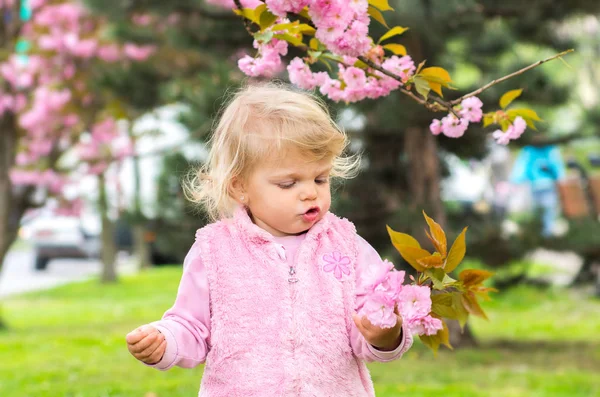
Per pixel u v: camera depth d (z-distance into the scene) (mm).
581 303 11922
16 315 12609
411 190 8445
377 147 8773
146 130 11547
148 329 2133
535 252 8633
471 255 8477
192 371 7156
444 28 7145
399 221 7824
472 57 8406
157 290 15461
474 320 10820
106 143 11875
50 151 11992
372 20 6559
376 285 1821
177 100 8312
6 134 11227
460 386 6121
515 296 12672
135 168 13945
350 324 2227
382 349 2066
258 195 2268
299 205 2238
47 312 12859
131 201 8484
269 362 2188
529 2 7348
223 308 2246
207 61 9195
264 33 2424
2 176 11164
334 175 2615
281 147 2211
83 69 10992
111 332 10141
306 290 2242
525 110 2637
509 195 17438
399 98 6906
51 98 11086
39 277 19969
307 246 2299
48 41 10828
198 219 8180
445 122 2680
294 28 2439
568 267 15469
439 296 2018
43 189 11938
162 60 9195
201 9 7387
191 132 7621
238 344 2209
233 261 2289
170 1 7230
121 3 7199
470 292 2014
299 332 2199
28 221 13086
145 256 20453
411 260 1938
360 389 2225
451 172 9336
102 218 17125
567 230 8625
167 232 8250
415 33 6832
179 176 7652
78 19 10922
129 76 8359
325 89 2713
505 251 8344
